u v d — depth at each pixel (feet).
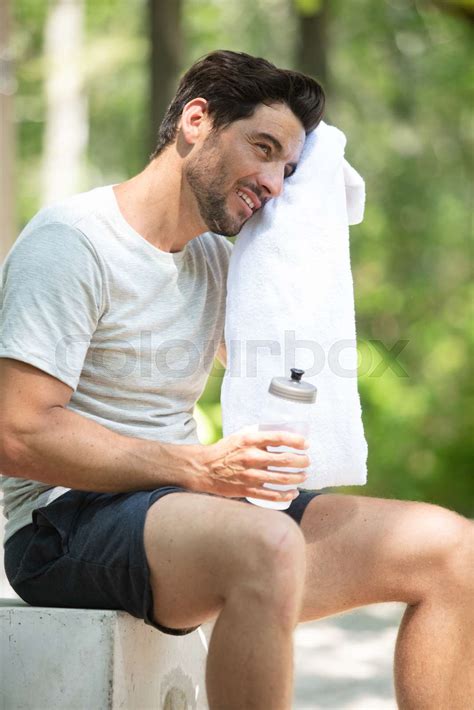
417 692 16.79
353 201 18.97
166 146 17.65
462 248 103.45
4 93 34.81
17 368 15.96
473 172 105.40
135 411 17.40
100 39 102.94
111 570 15.90
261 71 17.33
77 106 99.76
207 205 17.42
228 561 14.69
